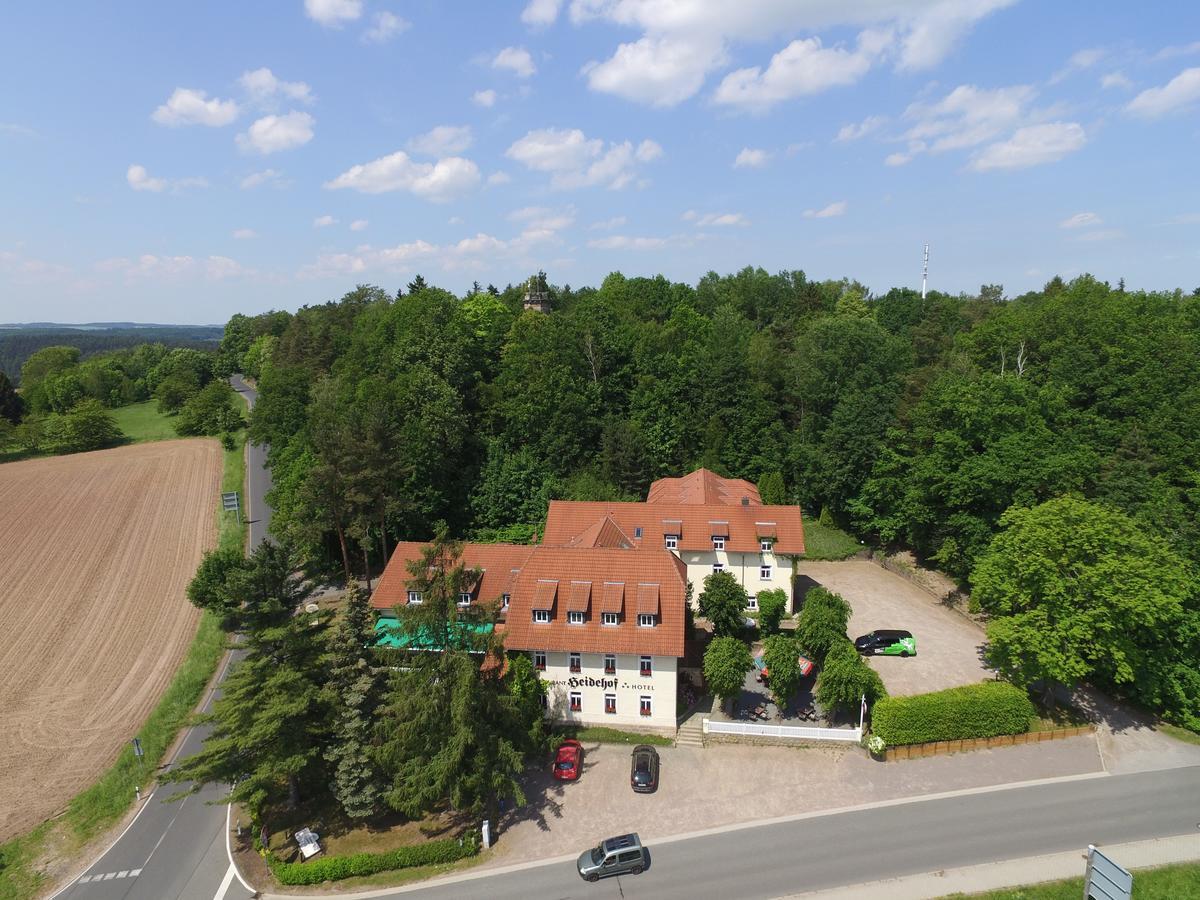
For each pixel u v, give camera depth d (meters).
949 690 41.94
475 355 89.06
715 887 32.03
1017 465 54.06
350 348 107.19
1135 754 39.94
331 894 32.75
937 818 35.69
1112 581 38.97
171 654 55.97
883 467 68.38
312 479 61.44
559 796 38.69
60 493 92.44
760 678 48.84
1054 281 131.38
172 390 143.50
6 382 136.38
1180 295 92.81
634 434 79.81
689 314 113.62
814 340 87.56
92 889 33.66
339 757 36.06
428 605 36.12
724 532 57.69
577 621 44.66
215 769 34.53
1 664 54.75
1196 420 58.59
